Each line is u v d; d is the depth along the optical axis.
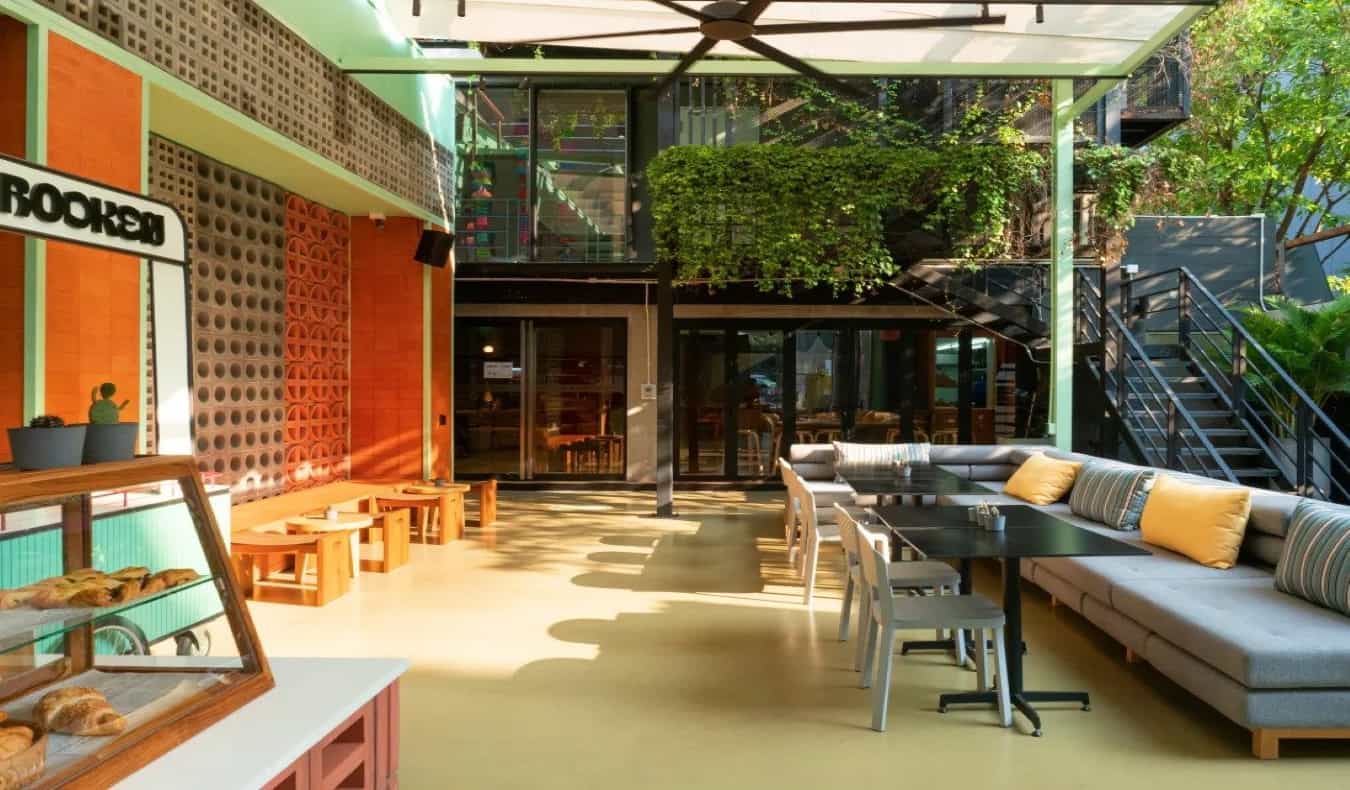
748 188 9.28
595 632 5.05
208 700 1.91
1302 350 8.62
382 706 2.25
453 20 7.59
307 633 5.02
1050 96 10.24
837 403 11.68
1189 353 8.88
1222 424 8.05
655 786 3.09
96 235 2.30
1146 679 4.27
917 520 4.50
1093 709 3.87
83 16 4.23
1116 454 8.29
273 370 7.74
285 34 6.36
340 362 8.94
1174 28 6.66
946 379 11.66
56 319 4.02
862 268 9.39
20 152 3.92
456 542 7.93
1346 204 18.75
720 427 11.72
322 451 8.61
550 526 8.81
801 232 9.31
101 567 3.03
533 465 11.80
